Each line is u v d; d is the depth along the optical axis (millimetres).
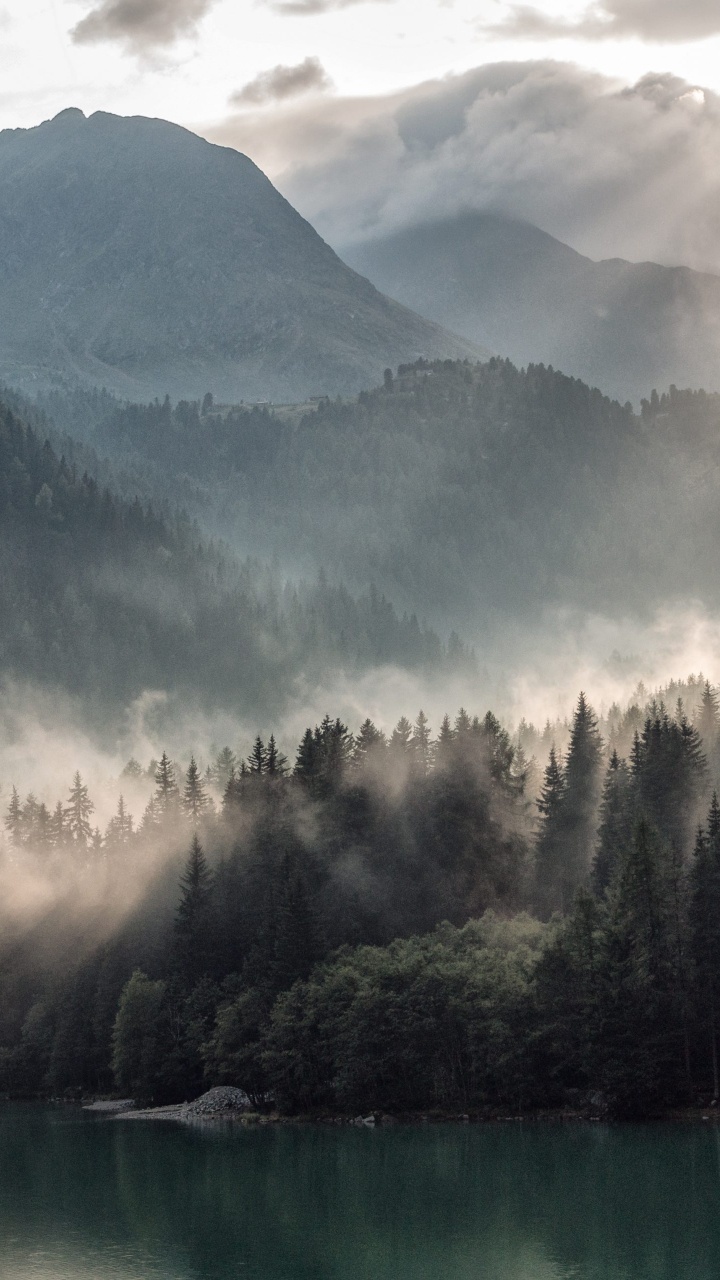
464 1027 161500
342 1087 163875
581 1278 95375
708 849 165125
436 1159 134375
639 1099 148875
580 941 158375
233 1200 121562
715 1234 105812
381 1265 100062
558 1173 125375
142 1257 104000
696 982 156625
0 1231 112562
